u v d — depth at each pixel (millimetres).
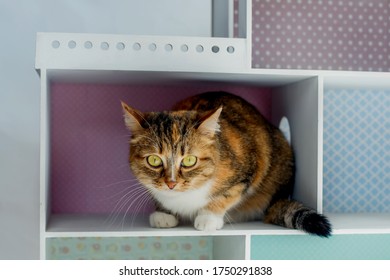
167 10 1973
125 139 1989
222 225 1605
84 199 1978
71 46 1514
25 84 1934
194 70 1554
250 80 1769
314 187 1637
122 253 2025
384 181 2068
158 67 1539
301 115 1749
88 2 1944
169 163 1485
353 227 1627
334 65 2037
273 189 1780
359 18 2053
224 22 1982
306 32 2021
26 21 1925
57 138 1963
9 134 1936
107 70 1537
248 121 1768
